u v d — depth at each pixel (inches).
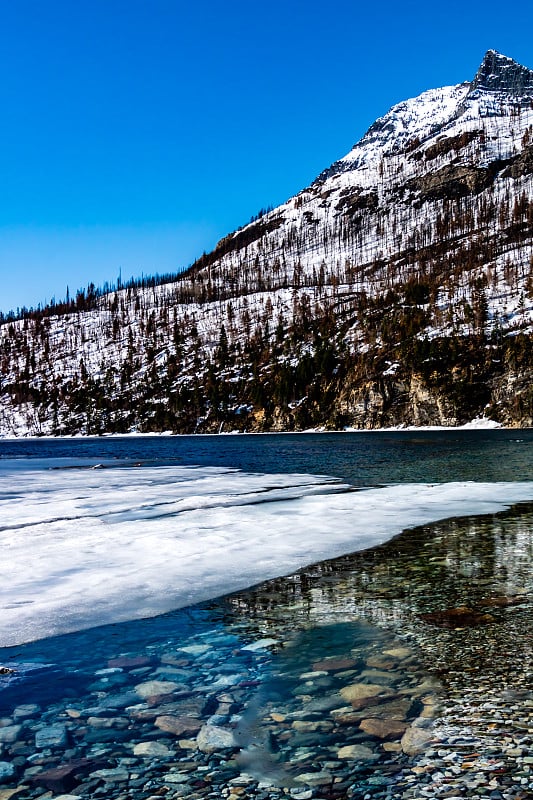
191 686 224.8
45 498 817.5
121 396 5521.7
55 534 538.6
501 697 204.2
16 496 845.2
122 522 605.9
